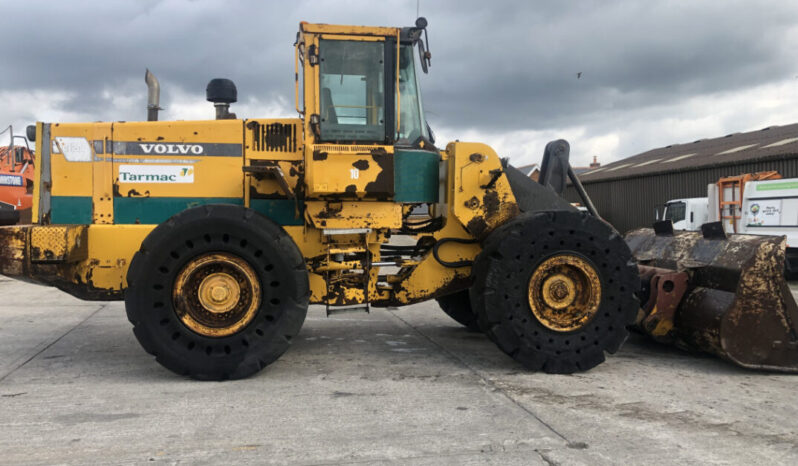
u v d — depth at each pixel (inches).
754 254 171.9
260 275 160.9
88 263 172.7
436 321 263.6
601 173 1118.4
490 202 184.9
